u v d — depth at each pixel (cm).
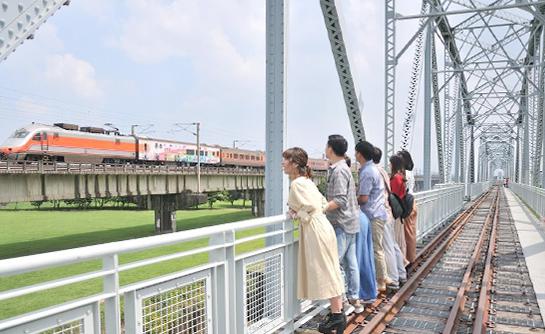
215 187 4012
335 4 689
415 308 605
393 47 1402
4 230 3119
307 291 424
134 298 281
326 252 412
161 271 1520
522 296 673
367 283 534
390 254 648
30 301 1184
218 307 366
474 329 499
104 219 3916
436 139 2495
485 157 8488
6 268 201
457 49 2892
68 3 283
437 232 1354
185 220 3978
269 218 421
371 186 565
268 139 541
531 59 3116
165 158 4784
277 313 446
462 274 815
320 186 3644
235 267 385
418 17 1430
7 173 2186
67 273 1638
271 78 540
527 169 3672
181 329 323
